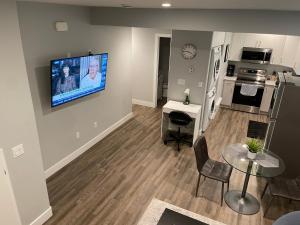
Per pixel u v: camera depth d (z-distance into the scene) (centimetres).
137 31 641
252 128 582
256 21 294
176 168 418
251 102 672
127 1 229
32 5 304
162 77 743
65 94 368
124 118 588
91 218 311
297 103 352
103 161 431
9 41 225
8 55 227
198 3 227
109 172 402
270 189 311
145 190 363
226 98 702
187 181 385
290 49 604
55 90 347
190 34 456
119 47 509
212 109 587
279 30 288
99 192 356
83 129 448
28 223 286
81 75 391
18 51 235
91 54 411
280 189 310
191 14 325
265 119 639
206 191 364
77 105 419
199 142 345
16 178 259
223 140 521
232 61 709
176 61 486
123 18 378
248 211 329
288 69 662
